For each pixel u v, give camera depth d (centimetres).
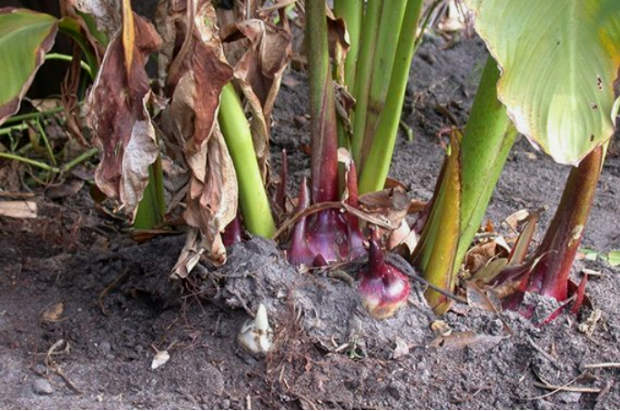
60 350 116
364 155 123
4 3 154
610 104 95
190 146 109
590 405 112
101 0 110
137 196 109
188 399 112
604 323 120
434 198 119
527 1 96
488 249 125
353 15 122
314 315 115
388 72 120
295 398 112
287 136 159
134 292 122
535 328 117
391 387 112
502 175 153
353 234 118
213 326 117
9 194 140
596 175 115
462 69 179
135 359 115
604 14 96
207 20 105
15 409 109
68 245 132
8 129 145
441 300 117
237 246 116
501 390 113
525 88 96
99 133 107
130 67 106
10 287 124
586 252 131
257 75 114
